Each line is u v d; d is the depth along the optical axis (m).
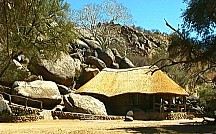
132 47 84.06
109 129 19.97
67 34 26.42
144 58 65.12
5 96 31.73
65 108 32.44
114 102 36.25
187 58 24.16
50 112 30.47
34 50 24.03
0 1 12.47
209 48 23.25
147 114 33.38
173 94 35.44
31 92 31.97
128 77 37.09
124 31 87.69
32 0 14.00
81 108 31.62
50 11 25.45
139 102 36.34
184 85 35.91
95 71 42.34
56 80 39.06
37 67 38.00
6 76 32.72
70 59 41.12
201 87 34.97
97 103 32.84
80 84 41.94
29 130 19.27
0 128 20.42
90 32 72.81
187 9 22.75
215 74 26.91
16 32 17.77
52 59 28.05
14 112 28.95
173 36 23.95
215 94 31.44
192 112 35.69
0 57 24.03
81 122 27.22
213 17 21.58
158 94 35.62
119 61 52.16
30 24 21.34
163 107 34.22
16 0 13.04
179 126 23.09
